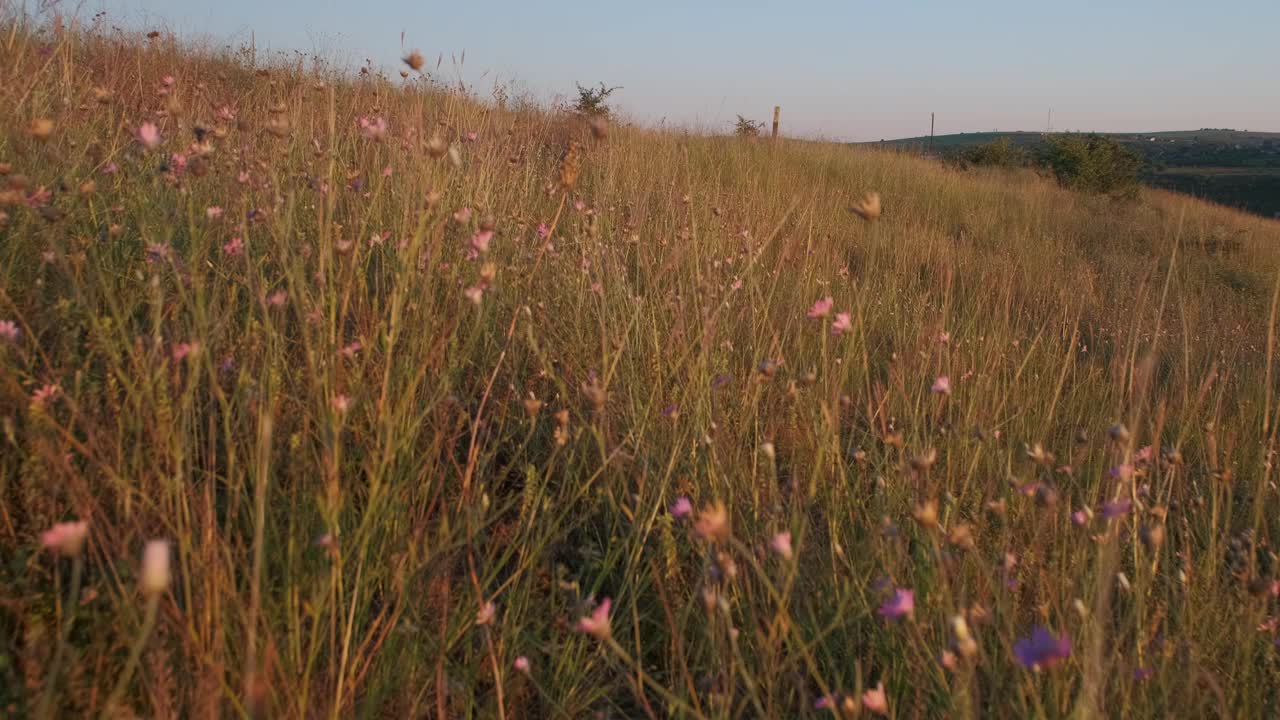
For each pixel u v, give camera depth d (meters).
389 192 3.51
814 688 1.92
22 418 1.79
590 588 2.20
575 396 2.75
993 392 3.31
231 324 2.35
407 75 3.03
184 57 6.33
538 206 4.54
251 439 1.95
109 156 2.96
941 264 6.10
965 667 1.47
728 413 2.75
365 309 2.51
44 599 1.57
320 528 1.85
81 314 2.14
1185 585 1.97
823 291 4.24
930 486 2.04
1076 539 2.11
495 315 2.97
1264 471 2.48
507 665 1.82
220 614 1.50
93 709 1.35
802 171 10.86
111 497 1.78
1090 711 1.40
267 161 3.43
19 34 3.60
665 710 1.91
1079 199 14.99
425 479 2.19
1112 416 3.21
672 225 4.43
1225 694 1.81
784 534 1.50
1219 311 6.57
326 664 1.70
